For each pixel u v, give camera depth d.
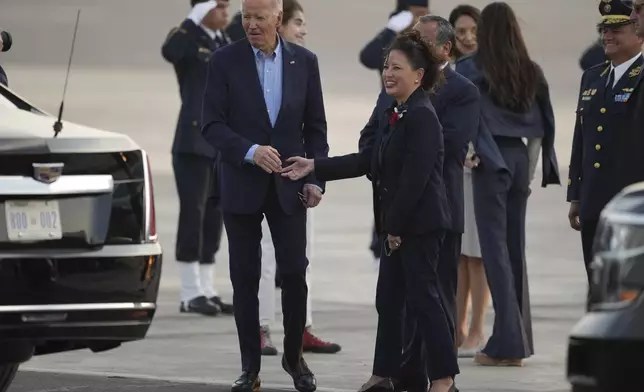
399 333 24.66
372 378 24.86
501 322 28.70
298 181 25.72
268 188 25.67
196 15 35.47
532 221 48.94
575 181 25.77
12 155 20.23
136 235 20.95
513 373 27.97
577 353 16.06
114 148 20.92
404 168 23.38
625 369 15.55
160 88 101.69
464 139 25.55
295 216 25.80
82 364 28.67
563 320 33.72
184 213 35.12
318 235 46.50
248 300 25.92
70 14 154.75
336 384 26.80
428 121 23.36
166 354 29.77
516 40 28.75
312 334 30.53
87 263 20.45
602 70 24.94
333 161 24.86
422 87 23.73
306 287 26.03
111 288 20.62
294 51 26.14
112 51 134.12
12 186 20.16
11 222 20.14
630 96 24.31
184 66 35.84
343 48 134.38
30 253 20.16
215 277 40.16
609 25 24.25
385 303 24.50
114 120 79.44
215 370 28.03
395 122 23.61
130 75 114.00
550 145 29.23
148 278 20.95
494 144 28.70
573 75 102.50
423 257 23.69
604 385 15.69
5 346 20.61
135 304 20.83
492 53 28.67
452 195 25.45
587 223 24.92
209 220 35.50
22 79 107.00
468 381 27.11
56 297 20.28
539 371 28.16
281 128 25.81
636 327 15.49
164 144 69.75
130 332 20.84
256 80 25.81
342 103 90.25
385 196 23.84
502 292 28.67
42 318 20.19
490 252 28.75
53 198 20.39
